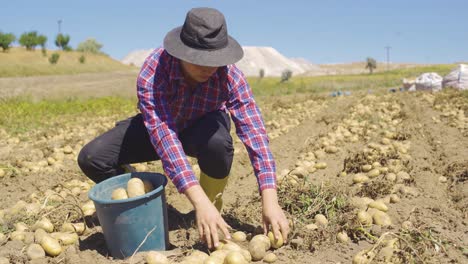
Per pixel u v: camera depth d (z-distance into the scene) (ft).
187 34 9.17
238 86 10.70
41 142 29.14
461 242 10.79
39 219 12.21
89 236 11.64
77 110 56.24
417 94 50.08
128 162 12.17
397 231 11.09
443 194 15.06
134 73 157.99
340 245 10.49
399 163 17.92
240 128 10.65
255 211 12.72
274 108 49.93
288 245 10.30
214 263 8.91
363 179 16.43
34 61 204.85
